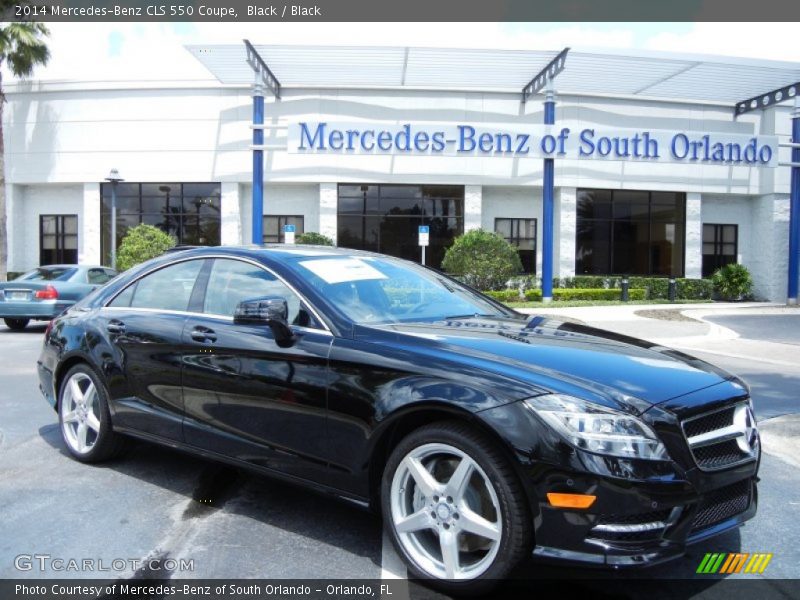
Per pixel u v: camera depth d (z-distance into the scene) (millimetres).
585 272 23406
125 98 22062
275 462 3516
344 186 22344
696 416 2811
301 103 21891
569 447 2600
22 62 21031
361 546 3383
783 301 23484
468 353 3074
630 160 20203
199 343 3875
